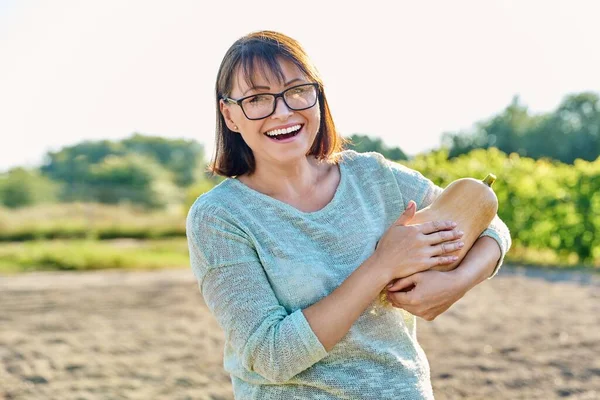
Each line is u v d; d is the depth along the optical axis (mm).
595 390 5398
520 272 12188
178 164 62812
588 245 13367
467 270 2166
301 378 2094
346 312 2002
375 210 2324
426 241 2090
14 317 8938
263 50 2119
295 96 2145
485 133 45844
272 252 2127
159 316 8883
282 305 2123
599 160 13688
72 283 12406
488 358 6309
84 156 58688
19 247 19344
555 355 6355
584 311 8305
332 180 2318
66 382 5984
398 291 2111
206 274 2141
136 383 5914
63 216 28656
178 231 26891
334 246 2186
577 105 47250
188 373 6184
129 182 43438
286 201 2227
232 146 2281
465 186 2334
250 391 2186
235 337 2078
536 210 13883
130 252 17531
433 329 7512
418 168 15141
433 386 5539
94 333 7891
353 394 2086
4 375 6223
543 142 46031
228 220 2141
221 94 2223
